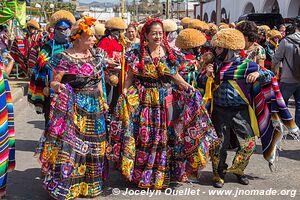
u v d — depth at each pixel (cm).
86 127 489
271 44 1162
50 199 507
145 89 517
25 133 836
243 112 539
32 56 735
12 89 1258
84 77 481
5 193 501
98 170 503
